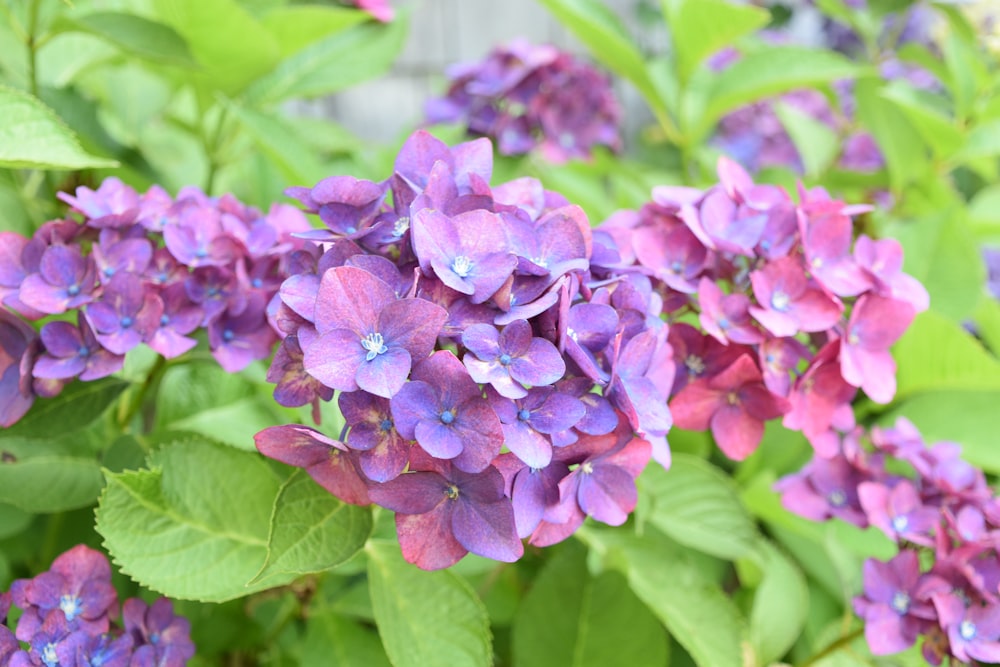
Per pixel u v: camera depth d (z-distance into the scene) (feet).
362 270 1.66
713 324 1.94
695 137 3.17
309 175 2.46
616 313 1.75
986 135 3.12
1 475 2.07
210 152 2.87
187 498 1.97
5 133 1.95
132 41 2.39
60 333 1.92
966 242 2.86
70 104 2.71
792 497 2.21
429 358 1.64
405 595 2.00
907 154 3.23
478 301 1.69
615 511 1.81
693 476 2.27
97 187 2.49
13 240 1.96
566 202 1.94
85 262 1.93
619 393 1.71
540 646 2.29
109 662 1.86
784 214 2.02
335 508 1.82
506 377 1.65
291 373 1.75
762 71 2.97
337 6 3.12
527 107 3.15
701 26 2.88
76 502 2.10
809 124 3.77
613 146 3.65
